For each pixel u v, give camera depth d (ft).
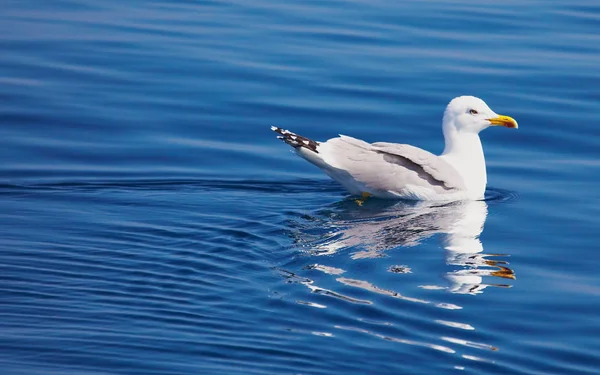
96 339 36.40
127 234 47.21
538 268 44.88
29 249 44.78
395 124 65.77
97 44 77.87
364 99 69.36
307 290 41.09
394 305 39.96
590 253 46.91
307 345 36.32
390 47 78.59
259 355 35.55
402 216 51.55
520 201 54.70
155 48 77.41
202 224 49.01
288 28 82.69
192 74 72.84
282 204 53.01
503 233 49.39
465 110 56.13
